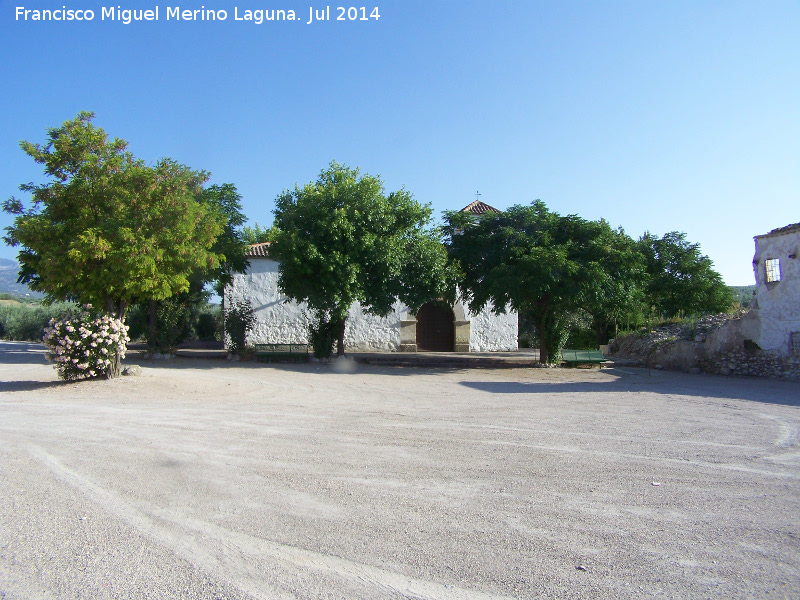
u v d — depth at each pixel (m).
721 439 7.69
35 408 9.77
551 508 4.78
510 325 27.62
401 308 26.86
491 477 5.69
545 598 3.28
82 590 3.32
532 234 19.72
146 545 3.95
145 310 22.31
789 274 16.88
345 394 12.45
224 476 5.59
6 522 4.34
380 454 6.60
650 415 9.76
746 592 3.37
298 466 6.01
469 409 10.34
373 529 4.27
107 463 6.01
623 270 19.59
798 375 16.14
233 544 3.98
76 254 11.49
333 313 19.42
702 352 18.80
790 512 4.76
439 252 19.00
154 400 10.92
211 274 21.56
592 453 6.78
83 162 12.80
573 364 20.67
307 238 18.05
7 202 12.70
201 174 18.05
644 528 4.36
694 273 31.61
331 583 3.43
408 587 3.39
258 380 14.66
